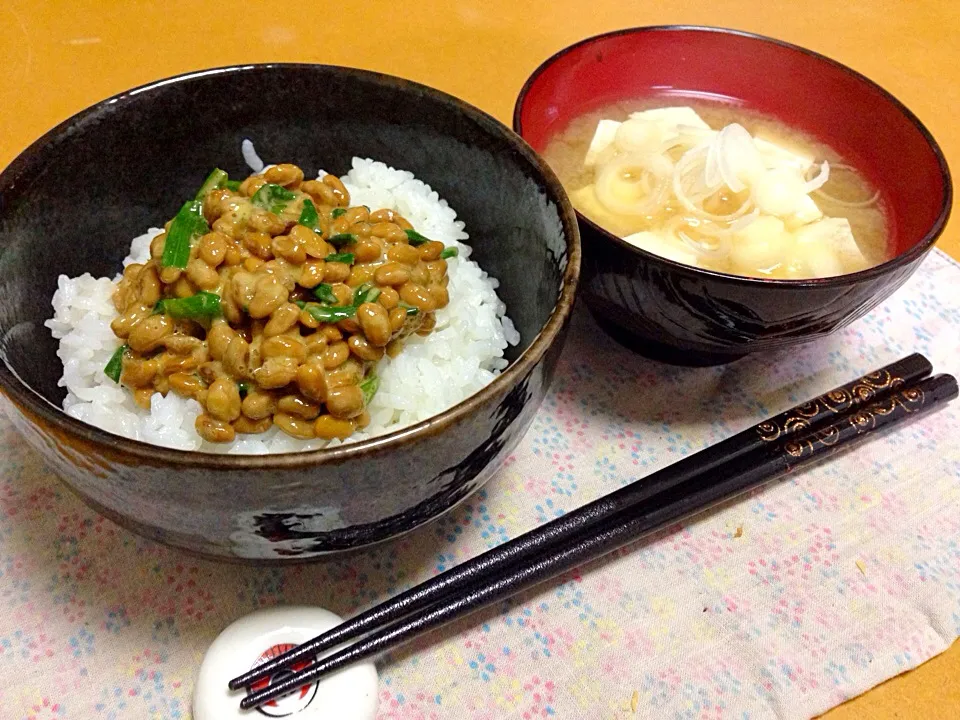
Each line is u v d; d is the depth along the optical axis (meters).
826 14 0.45
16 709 0.19
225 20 0.38
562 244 0.20
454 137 0.24
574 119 0.31
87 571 0.21
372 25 0.39
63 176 0.22
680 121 0.30
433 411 0.21
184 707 0.19
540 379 0.18
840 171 0.29
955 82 0.40
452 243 0.25
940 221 0.24
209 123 0.24
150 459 0.15
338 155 0.26
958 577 0.23
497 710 0.20
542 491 0.24
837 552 0.23
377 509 0.17
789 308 0.22
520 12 0.42
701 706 0.20
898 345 0.29
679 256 0.25
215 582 0.21
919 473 0.25
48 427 0.16
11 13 0.37
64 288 0.22
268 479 0.15
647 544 0.23
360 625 0.19
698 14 0.44
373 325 0.20
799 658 0.21
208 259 0.20
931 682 0.21
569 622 0.21
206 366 0.20
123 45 0.36
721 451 0.23
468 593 0.20
